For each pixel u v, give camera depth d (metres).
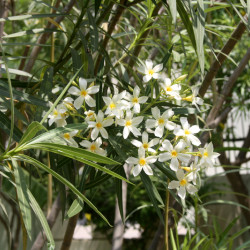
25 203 0.49
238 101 2.16
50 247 0.49
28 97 0.61
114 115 0.61
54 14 0.70
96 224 3.33
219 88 2.06
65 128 0.54
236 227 2.93
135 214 3.12
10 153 0.52
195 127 0.62
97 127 0.60
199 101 0.68
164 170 0.63
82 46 0.72
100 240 3.46
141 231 3.39
